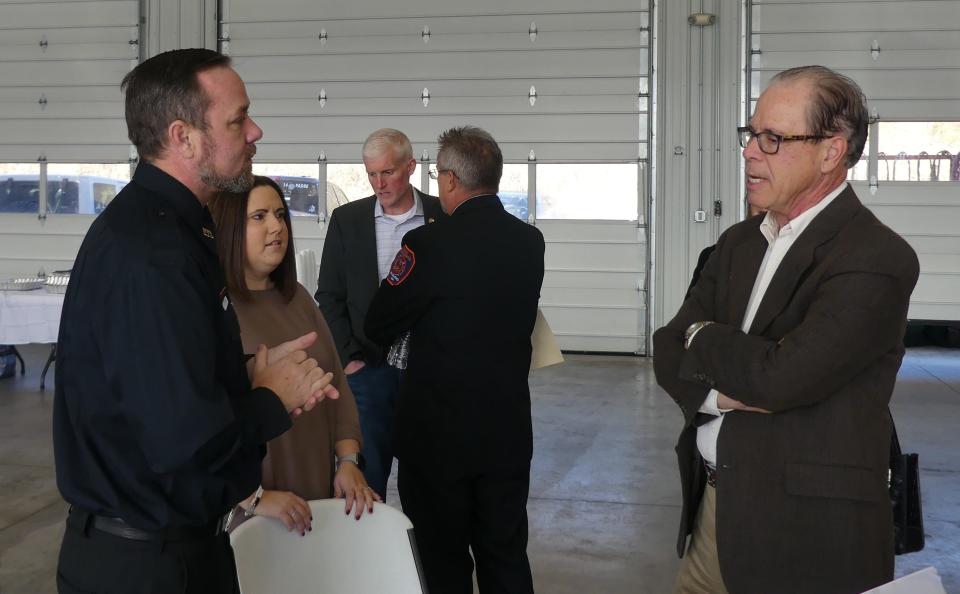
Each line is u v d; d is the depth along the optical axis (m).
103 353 1.19
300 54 8.37
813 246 1.48
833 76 1.45
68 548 1.29
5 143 8.88
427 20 8.16
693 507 1.71
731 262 1.69
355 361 2.90
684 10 7.74
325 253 3.01
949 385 6.64
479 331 2.17
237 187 1.35
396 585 1.65
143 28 8.59
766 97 1.49
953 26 7.45
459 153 2.21
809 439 1.45
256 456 1.32
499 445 2.21
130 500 1.23
